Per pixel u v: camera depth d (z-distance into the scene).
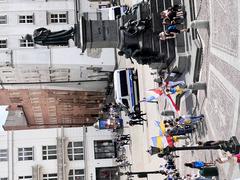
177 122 25.38
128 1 46.56
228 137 19.23
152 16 26.69
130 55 28.09
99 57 53.12
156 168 36.38
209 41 21.38
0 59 51.19
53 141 64.50
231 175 18.91
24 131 64.31
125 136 50.97
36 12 52.69
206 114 22.80
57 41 29.91
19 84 65.50
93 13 47.78
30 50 51.59
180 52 25.34
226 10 18.59
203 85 22.61
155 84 35.25
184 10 24.58
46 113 84.19
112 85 61.81
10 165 63.28
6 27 52.09
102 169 65.12
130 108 44.31
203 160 23.81
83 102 77.75
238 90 17.70
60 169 63.53
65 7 53.34
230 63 18.48
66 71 57.03
